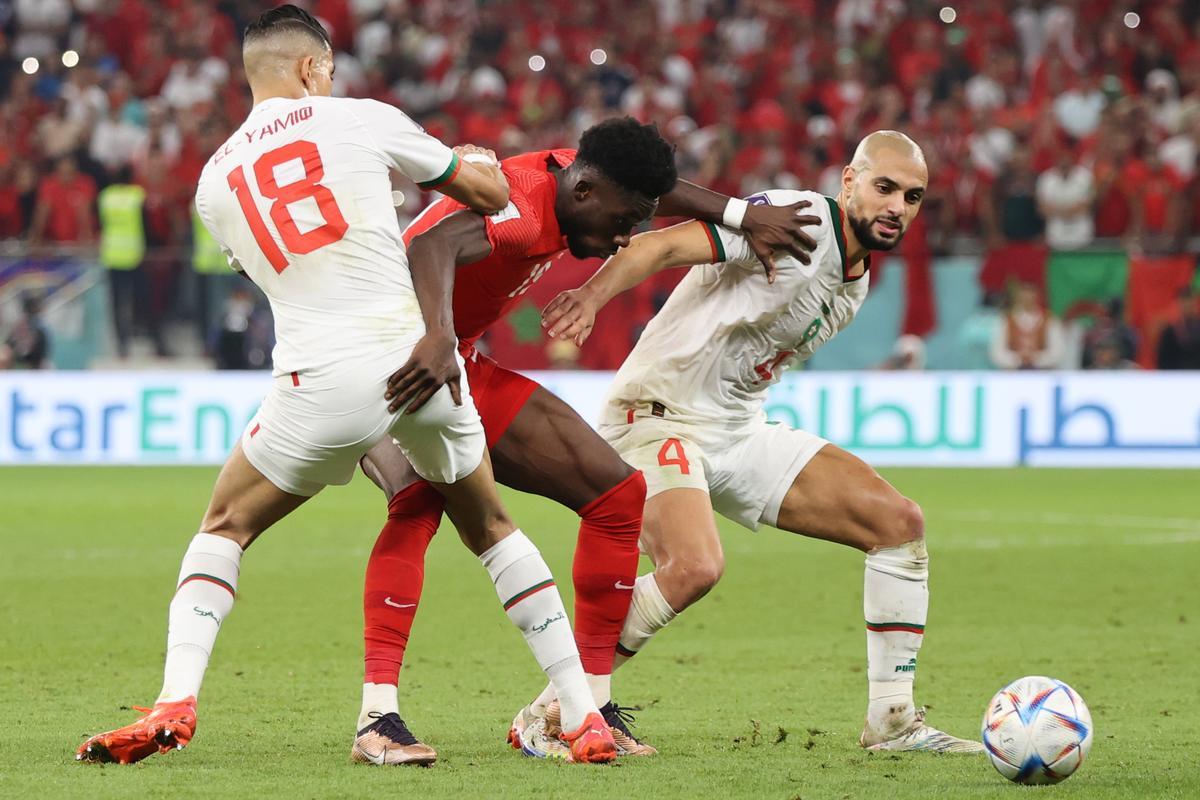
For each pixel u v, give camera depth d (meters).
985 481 55.88
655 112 73.50
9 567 34.75
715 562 18.11
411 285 15.99
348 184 15.70
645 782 15.34
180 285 60.44
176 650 15.87
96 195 67.88
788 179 68.06
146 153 66.69
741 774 15.85
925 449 59.75
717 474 19.39
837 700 21.09
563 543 39.84
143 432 60.88
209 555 16.20
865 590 18.42
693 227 18.70
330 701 20.50
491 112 74.69
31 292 60.41
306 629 26.84
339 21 82.25
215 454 60.72
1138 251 58.88
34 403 61.00
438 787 14.95
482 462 16.64
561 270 58.66
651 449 19.00
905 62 78.38
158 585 32.12
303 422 15.71
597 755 16.44
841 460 19.09
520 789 14.89
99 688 21.30
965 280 59.53
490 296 17.30
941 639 26.36
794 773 15.96
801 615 29.19
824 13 82.19
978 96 75.94
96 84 75.62
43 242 67.00
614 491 17.36
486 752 17.28
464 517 17.00
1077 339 59.53
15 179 68.44
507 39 79.50
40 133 72.31
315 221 15.60
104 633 26.27
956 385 59.84
